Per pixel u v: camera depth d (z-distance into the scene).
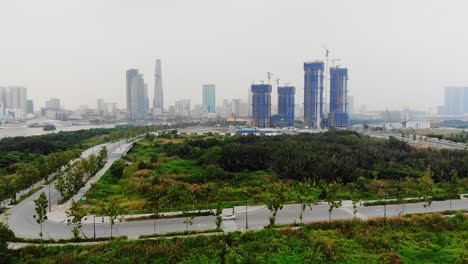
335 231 53.69
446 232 55.00
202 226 55.09
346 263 45.88
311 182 81.31
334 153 102.31
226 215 59.25
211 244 48.88
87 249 46.75
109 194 74.31
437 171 86.94
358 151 105.06
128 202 66.69
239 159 96.25
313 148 108.25
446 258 47.03
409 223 56.66
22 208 65.12
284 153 97.69
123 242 48.09
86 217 58.66
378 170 88.62
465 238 53.12
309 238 50.94
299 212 62.38
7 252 44.56
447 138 174.88
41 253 45.84
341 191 75.50
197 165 99.50
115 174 89.94
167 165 97.94
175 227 54.56
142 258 45.31
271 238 50.75
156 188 70.56
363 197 71.69
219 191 72.25
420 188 73.38
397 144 127.06
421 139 174.75
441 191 76.69
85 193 73.62
